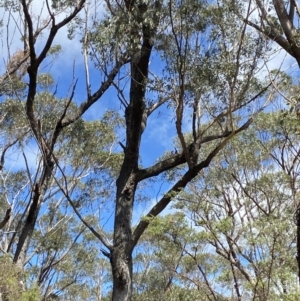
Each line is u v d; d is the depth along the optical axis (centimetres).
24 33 1266
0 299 1011
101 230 1358
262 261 891
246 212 1425
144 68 921
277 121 1084
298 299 849
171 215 930
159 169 948
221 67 852
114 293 859
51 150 1152
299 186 1271
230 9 844
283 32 809
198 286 1132
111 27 858
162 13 841
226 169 1512
